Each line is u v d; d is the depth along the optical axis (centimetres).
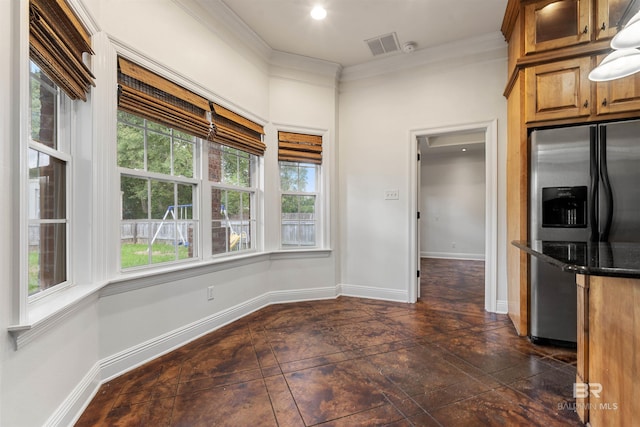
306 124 353
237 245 302
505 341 238
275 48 325
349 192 376
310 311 313
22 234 112
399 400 164
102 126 177
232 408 158
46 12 133
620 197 207
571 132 221
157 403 162
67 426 141
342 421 147
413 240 347
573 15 225
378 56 341
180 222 240
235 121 284
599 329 134
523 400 163
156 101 207
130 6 193
